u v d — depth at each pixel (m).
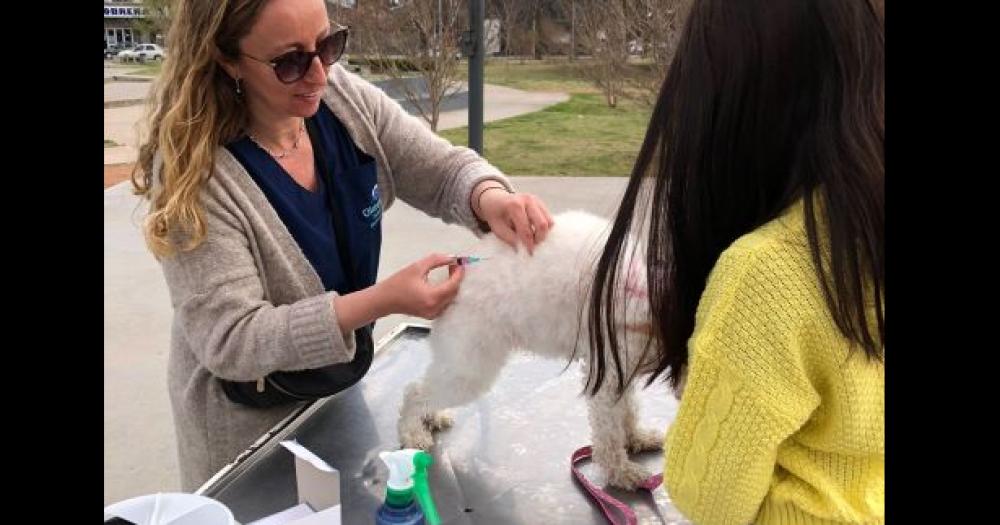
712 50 0.85
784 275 0.82
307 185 1.63
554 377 1.87
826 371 0.83
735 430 0.84
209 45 1.42
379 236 1.80
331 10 8.04
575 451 1.52
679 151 0.90
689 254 0.92
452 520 1.33
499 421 1.67
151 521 1.03
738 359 0.83
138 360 4.07
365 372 1.69
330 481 1.15
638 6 7.99
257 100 1.52
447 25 8.48
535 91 11.59
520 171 7.23
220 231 1.42
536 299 1.65
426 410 1.62
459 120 9.34
